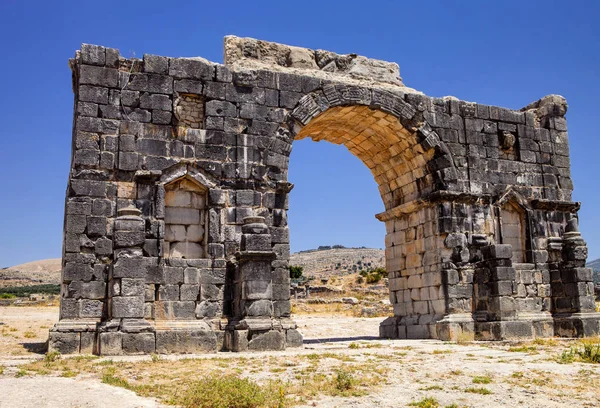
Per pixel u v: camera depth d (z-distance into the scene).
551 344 24.36
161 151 24.17
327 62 28.81
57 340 20.95
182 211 24.55
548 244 30.38
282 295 24.47
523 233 30.45
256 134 25.72
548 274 30.05
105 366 17.23
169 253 24.12
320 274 137.00
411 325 29.67
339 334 34.25
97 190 23.00
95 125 23.47
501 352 21.80
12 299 63.34
